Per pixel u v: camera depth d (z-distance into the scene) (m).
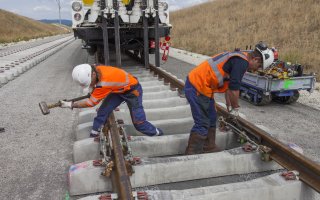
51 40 35.62
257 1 28.36
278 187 2.90
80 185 3.24
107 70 3.69
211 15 29.33
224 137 4.23
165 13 9.05
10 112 6.09
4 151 4.35
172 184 3.39
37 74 10.42
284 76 6.27
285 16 20.95
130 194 2.57
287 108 6.59
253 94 6.80
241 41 17.98
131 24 9.27
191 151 3.78
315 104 6.91
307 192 3.06
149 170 3.30
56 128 5.20
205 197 2.73
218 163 3.50
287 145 3.65
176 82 6.89
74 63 12.89
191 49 18.58
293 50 12.92
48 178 3.62
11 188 3.42
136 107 4.07
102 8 8.24
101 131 3.96
